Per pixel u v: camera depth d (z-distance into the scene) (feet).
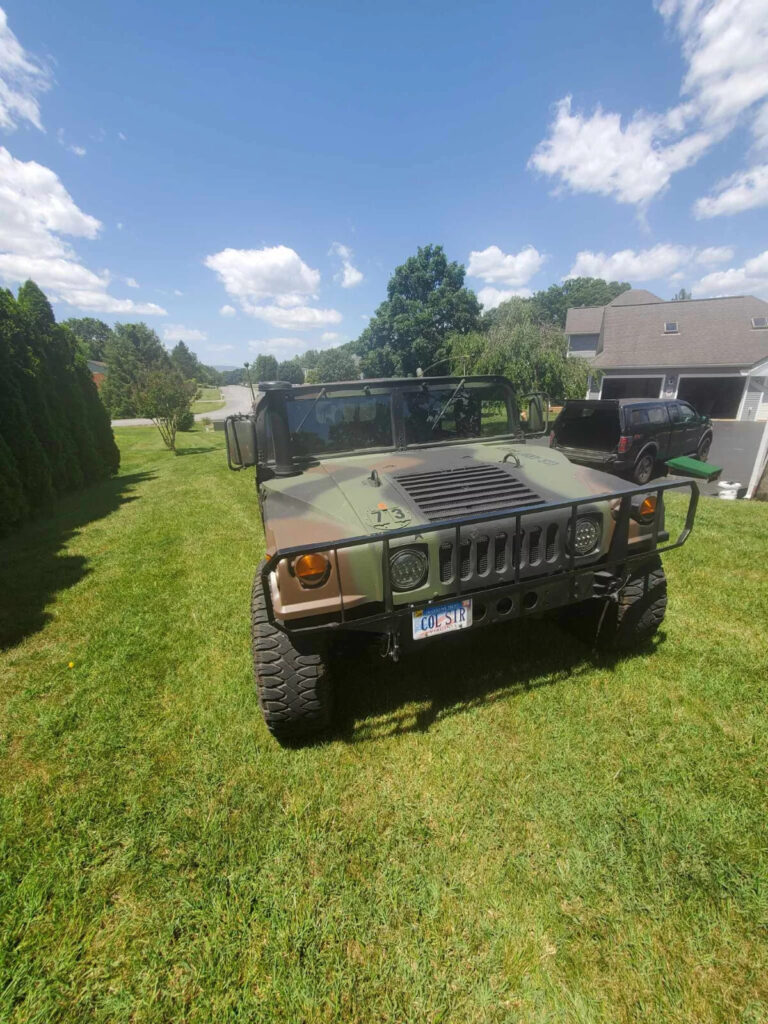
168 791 7.28
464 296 102.22
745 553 15.90
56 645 12.58
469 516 7.40
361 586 6.98
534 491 8.41
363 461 10.53
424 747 7.82
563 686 9.09
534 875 5.62
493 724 8.21
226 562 18.38
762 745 7.39
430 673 9.84
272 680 7.38
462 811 6.57
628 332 79.10
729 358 66.18
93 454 46.16
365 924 5.19
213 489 36.55
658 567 9.32
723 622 11.30
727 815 6.20
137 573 17.87
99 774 7.77
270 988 4.67
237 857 6.12
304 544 6.89
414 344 100.27
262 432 12.16
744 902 5.17
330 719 8.04
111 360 153.89
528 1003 4.42
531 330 51.08
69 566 19.56
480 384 12.10
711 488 27.89
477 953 4.87
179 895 5.68
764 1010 4.25
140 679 10.54
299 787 7.16
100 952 5.14
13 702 10.00
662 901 5.24
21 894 5.77
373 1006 4.48
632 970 4.64
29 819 6.93
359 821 6.54
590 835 6.07
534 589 7.82
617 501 8.30
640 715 8.21
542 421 12.85
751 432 50.24
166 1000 4.67
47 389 40.65
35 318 41.04
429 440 11.67
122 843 6.48
